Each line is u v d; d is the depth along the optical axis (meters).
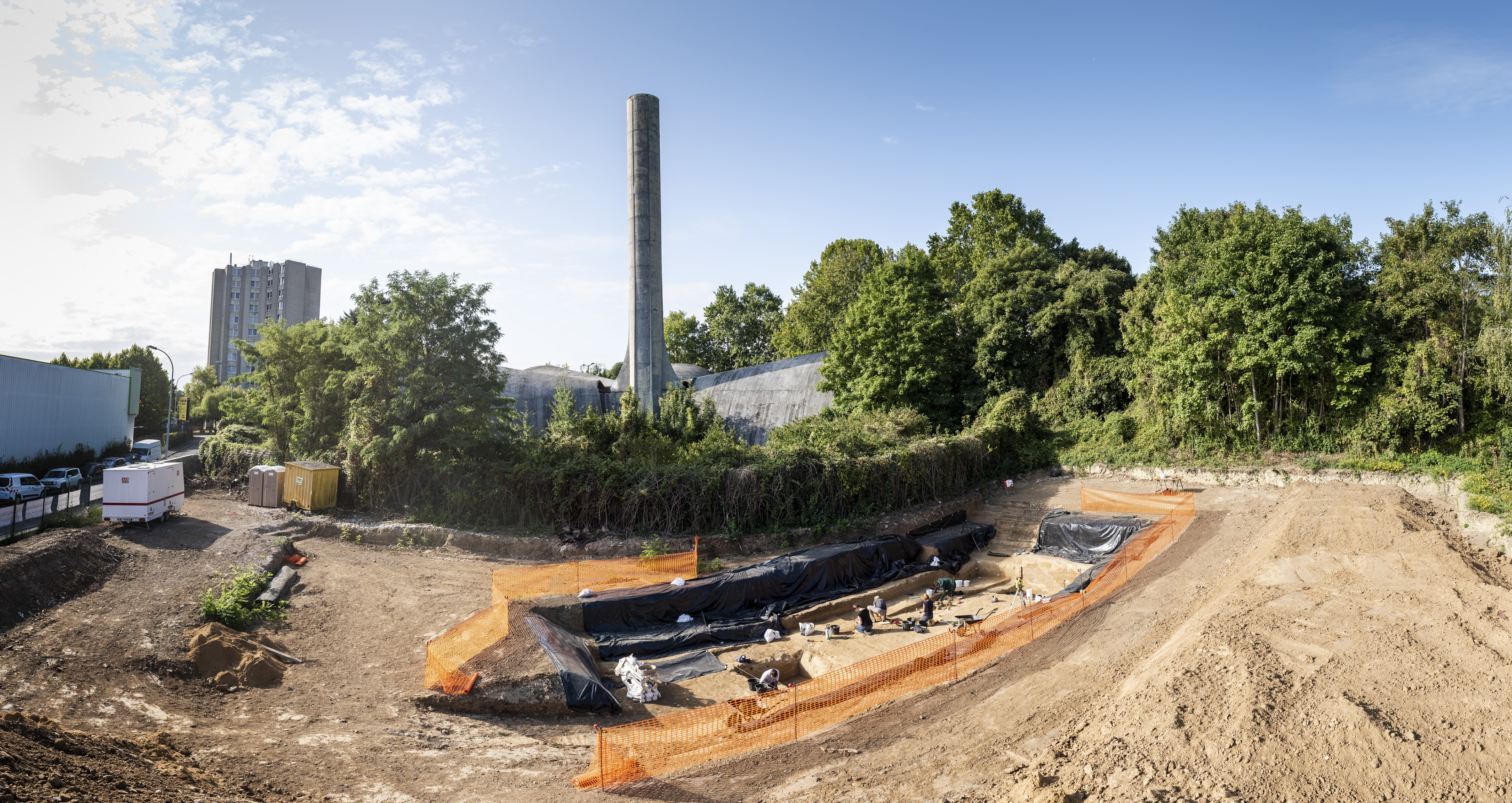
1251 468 30.50
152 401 77.69
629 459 32.06
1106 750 11.02
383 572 24.36
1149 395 36.44
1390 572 17.61
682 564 25.52
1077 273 45.41
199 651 15.66
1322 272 29.30
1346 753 9.97
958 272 62.69
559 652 16.95
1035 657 16.78
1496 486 23.42
